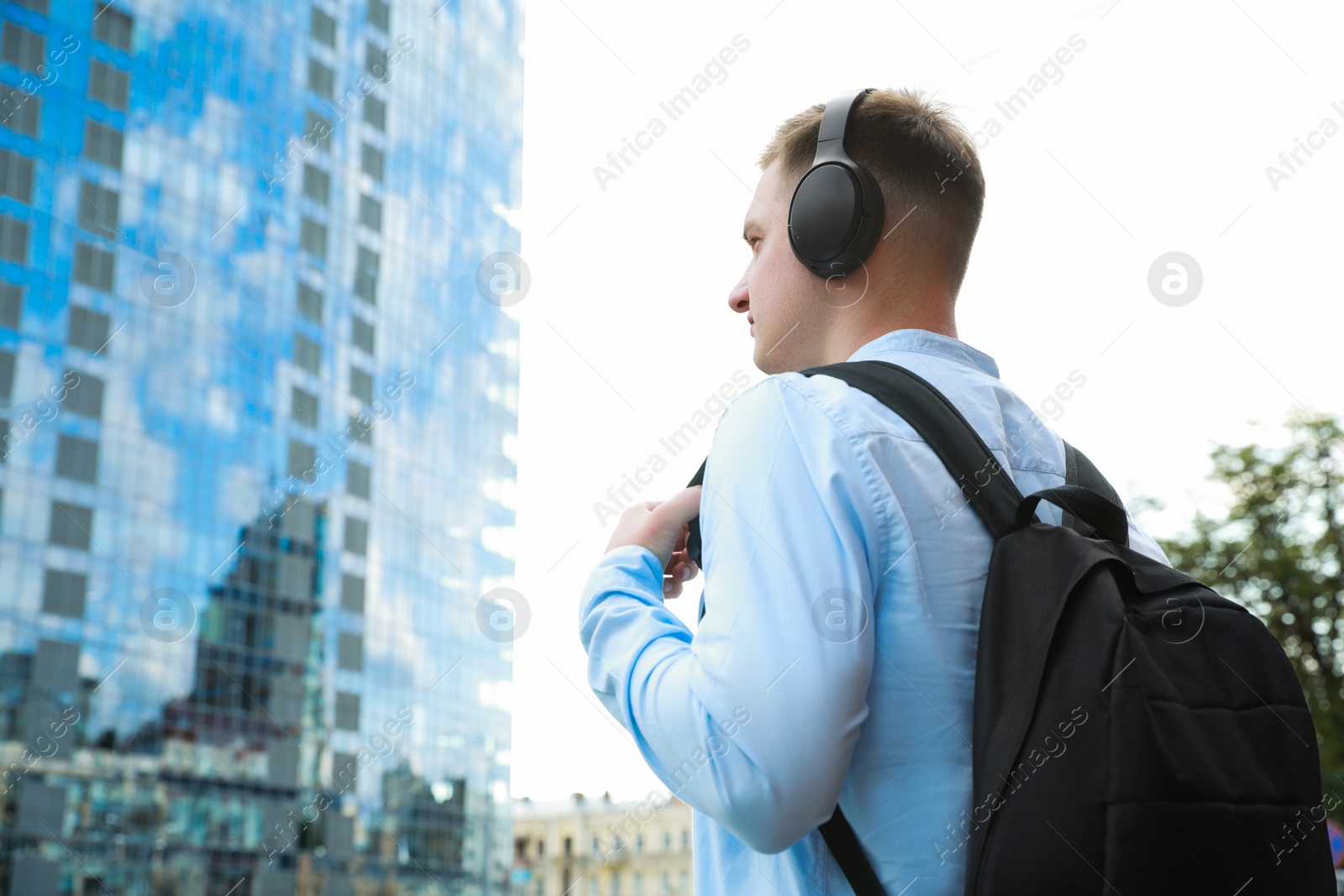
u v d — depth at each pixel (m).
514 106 63.72
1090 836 0.75
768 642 0.80
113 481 41.66
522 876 49.03
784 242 1.21
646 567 0.99
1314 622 14.70
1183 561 14.98
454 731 49.56
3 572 38.09
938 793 0.85
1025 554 0.89
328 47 53.19
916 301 1.14
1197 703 0.82
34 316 41.03
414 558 50.81
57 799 36.78
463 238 58.41
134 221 44.47
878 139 1.15
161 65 46.41
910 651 0.87
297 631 45.53
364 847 44.22
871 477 0.89
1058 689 0.80
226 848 40.09
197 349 45.44
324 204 51.59
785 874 0.89
